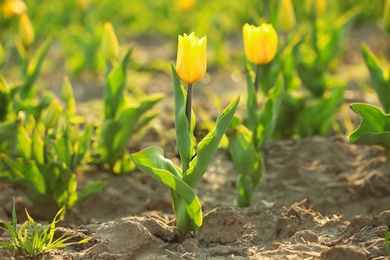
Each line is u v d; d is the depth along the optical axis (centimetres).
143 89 1225
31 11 1487
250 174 680
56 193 692
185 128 556
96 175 798
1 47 809
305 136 873
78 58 1291
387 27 816
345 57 1410
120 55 1375
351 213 703
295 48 846
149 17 1739
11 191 760
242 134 671
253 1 1681
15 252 543
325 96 913
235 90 1220
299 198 739
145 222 568
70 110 814
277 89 682
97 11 1602
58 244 548
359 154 816
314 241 569
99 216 732
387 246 516
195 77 542
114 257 533
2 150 752
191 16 1552
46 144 695
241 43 1598
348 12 1698
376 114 607
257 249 574
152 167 541
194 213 561
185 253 543
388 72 789
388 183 736
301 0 1594
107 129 770
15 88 812
